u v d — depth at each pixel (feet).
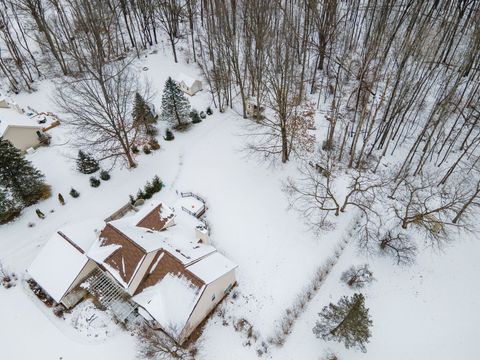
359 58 187.52
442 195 131.03
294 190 136.26
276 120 167.02
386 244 119.03
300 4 192.03
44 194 136.26
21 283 112.68
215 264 103.65
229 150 153.28
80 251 107.24
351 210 130.31
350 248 121.70
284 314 104.88
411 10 175.01
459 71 150.10
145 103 152.15
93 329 102.63
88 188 139.54
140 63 204.13
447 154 142.31
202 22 217.36
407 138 155.53
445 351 99.35
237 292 109.70
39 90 186.50
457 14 187.21
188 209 126.11
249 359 97.76
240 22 192.34
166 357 96.78
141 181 142.10
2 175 120.67
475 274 115.24
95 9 195.52
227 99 172.35
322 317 104.37
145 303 95.71
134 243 100.83
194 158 150.00
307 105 173.99
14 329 103.09
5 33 187.32
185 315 92.58
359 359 98.27
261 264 115.85
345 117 165.37
